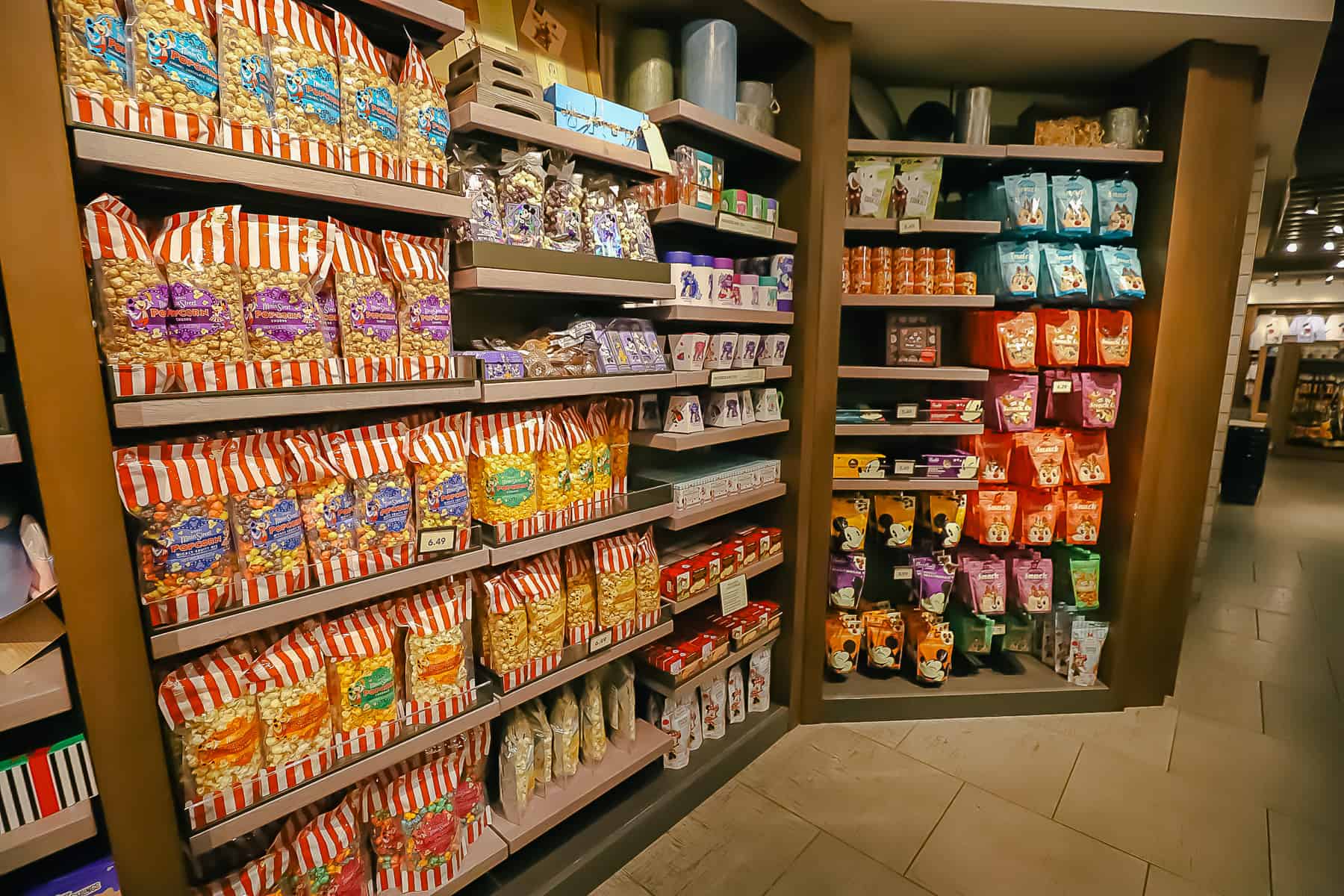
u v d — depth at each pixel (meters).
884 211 2.58
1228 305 2.66
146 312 1.04
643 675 2.29
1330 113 5.22
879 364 2.95
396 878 1.55
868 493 3.06
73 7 0.93
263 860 1.31
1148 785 2.38
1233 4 2.25
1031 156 2.58
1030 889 1.92
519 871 1.80
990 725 2.79
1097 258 2.69
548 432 1.72
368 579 1.36
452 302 1.93
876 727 2.77
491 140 1.65
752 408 2.43
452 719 1.54
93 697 1.03
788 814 2.23
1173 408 2.70
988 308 2.81
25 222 0.91
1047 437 2.79
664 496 2.07
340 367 1.27
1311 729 2.75
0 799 0.97
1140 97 2.75
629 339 1.93
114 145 0.96
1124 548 2.83
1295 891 1.90
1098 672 2.96
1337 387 11.01
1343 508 7.27
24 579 1.00
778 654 2.76
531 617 1.72
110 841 1.08
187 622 1.12
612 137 1.82
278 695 1.27
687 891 1.91
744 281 2.32
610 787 2.00
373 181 1.27
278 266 1.19
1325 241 8.18
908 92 2.95
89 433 0.99
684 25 2.13
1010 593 3.01
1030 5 2.20
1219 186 2.56
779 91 2.46
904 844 2.09
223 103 1.08
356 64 1.25
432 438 1.46
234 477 1.18
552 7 2.01
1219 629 3.86
